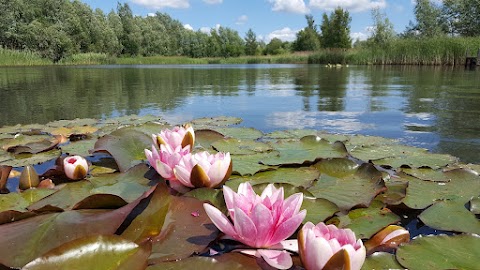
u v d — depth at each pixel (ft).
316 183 5.30
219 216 3.13
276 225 3.03
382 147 6.99
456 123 10.12
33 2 91.45
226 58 135.74
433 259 3.26
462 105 13.73
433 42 54.24
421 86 22.39
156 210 3.59
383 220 4.13
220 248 3.32
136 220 3.43
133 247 2.92
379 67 53.78
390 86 22.89
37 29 81.51
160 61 119.03
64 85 26.00
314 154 6.47
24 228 3.18
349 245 2.57
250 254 3.07
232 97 17.89
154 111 13.04
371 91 20.01
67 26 95.45
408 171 5.73
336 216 4.26
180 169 4.37
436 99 15.69
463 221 4.08
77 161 5.27
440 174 5.56
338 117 11.46
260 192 4.63
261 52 155.12
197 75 41.47
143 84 27.45
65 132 8.89
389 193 4.85
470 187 5.04
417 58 56.49
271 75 40.34
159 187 3.73
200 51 152.05
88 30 107.86
